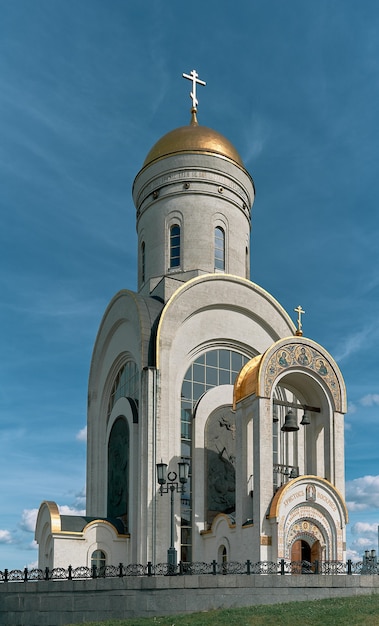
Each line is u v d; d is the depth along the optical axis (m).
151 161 44.62
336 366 33.31
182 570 28.78
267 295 40.91
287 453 38.94
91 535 34.41
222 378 38.91
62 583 25.08
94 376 44.56
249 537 29.92
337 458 32.03
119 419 39.00
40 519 36.59
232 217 43.72
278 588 23.91
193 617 21.75
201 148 43.62
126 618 23.44
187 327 37.91
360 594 24.44
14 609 25.42
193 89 48.16
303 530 29.84
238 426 32.44
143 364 35.91
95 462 42.44
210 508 35.62
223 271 42.66
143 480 33.66
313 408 33.22
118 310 41.03
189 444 36.53
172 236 42.97
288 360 32.22
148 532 32.81
